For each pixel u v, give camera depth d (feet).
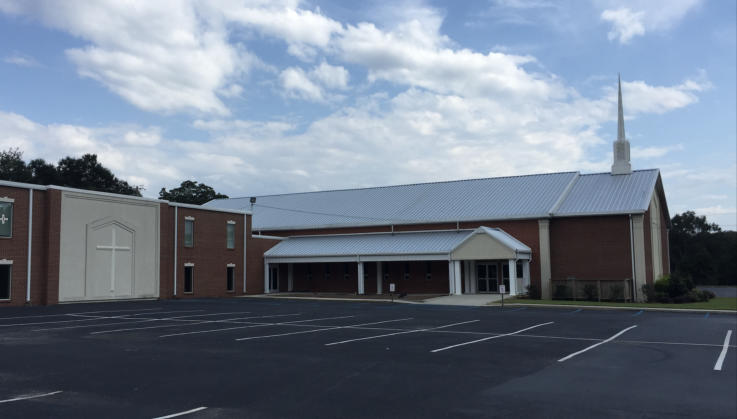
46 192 96.48
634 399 28.81
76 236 99.76
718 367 37.73
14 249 91.35
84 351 43.98
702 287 267.39
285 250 145.48
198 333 55.88
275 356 41.75
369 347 46.47
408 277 137.90
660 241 151.43
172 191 261.44
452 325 64.49
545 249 124.67
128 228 109.19
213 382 32.63
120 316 74.84
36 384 31.96
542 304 98.73
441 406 27.37
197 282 125.18
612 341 50.80
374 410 26.61
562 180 140.97
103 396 29.17
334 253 136.98
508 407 27.20
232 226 136.87
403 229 142.82
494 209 134.62
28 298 92.68
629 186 129.80
